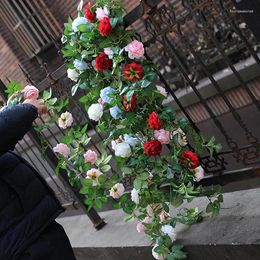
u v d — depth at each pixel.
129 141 2.77
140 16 2.63
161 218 2.92
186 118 2.88
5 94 3.93
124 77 2.70
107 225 4.01
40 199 2.62
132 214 3.01
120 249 3.43
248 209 2.80
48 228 2.64
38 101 2.67
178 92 4.83
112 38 2.66
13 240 2.50
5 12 7.81
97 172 3.10
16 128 2.38
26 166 2.71
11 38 7.89
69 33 2.83
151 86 2.63
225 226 2.77
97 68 2.72
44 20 7.49
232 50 4.30
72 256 2.71
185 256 2.84
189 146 2.88
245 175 2.81
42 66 3.53
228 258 2.66
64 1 7.00
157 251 2.88
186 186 2.80
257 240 2.49
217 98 4.22
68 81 3.54
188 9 2.52
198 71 4.60
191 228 2.99
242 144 3.80
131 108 2.68
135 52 2.57
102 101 2.89
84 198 4.08
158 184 2.91
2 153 2.42
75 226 4.61
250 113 3.93
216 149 2.78
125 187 3.53
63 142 3.29
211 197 3.01
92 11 2.68
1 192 2.53
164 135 2.70
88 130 4.17
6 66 8.20
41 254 2.56
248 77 3.94
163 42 2.73
